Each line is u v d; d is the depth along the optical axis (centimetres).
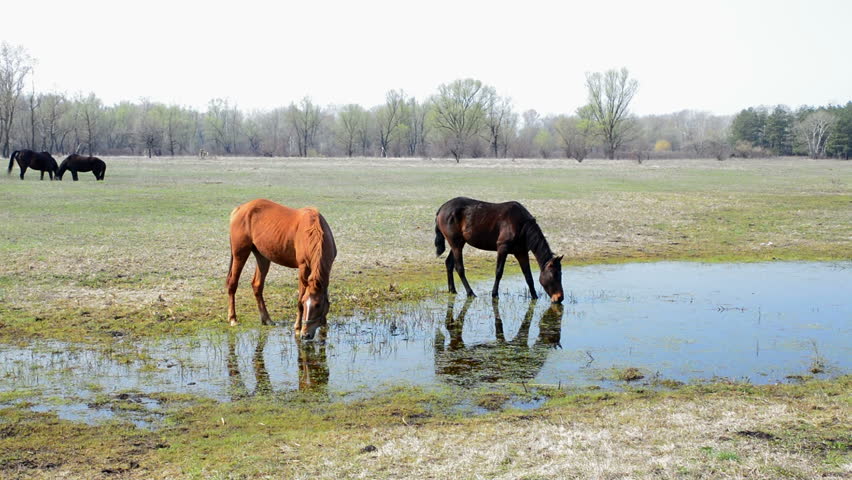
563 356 918
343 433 637
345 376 826
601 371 852
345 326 1059
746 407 694
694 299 1270
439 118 10762
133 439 626
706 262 1686
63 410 700
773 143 11269
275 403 731
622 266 1631
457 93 10362
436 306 1208
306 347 941
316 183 3744
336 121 13050
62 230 1870
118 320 1048
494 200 2894
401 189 3419
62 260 1455
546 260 1223
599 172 5116
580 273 1544
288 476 539
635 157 7912
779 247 1878
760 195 3194
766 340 991
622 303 1239
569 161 7588
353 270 1493
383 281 1402
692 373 842
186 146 12125
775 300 1258
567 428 638
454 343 982
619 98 9862
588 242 1936
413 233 1978
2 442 616
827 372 841
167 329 1010
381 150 11450
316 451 591
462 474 537
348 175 4503
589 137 10275
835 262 1675
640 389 780
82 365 845
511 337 1016
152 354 896
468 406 725
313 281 915
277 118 13125
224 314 1096
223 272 1411
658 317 1134
